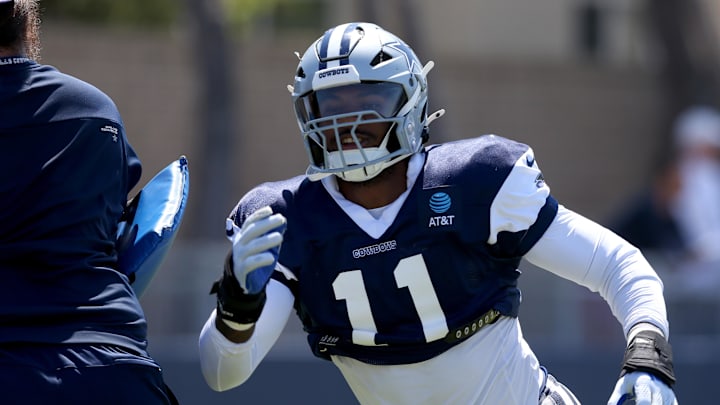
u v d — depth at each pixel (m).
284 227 10.55
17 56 11.35
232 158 38.03
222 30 37.84
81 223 10.91
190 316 25.66
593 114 49.06
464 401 11.63
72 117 11.14
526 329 26.41
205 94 37.84
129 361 10.69
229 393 24.98
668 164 46.88
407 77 11.32
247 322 10.88
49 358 10.38
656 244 31.70
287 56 45.59
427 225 11.27
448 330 11.40
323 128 11.21
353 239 11.34
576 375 26.14
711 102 47.03
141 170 11.99
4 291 10.47
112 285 10.96
